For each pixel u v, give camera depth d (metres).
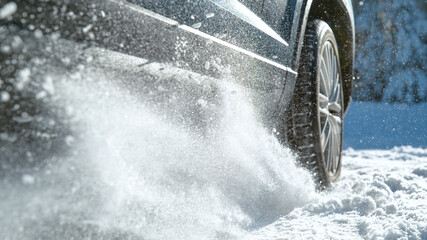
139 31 1.52
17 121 1.17
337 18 3.99
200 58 1.87
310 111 3.06
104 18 1.38
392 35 15.11
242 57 2.21
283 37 2.77
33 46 1.18
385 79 15.12
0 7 1.11
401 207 2.49
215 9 1.97
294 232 2.16
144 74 1.60
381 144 8.80
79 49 1.32
